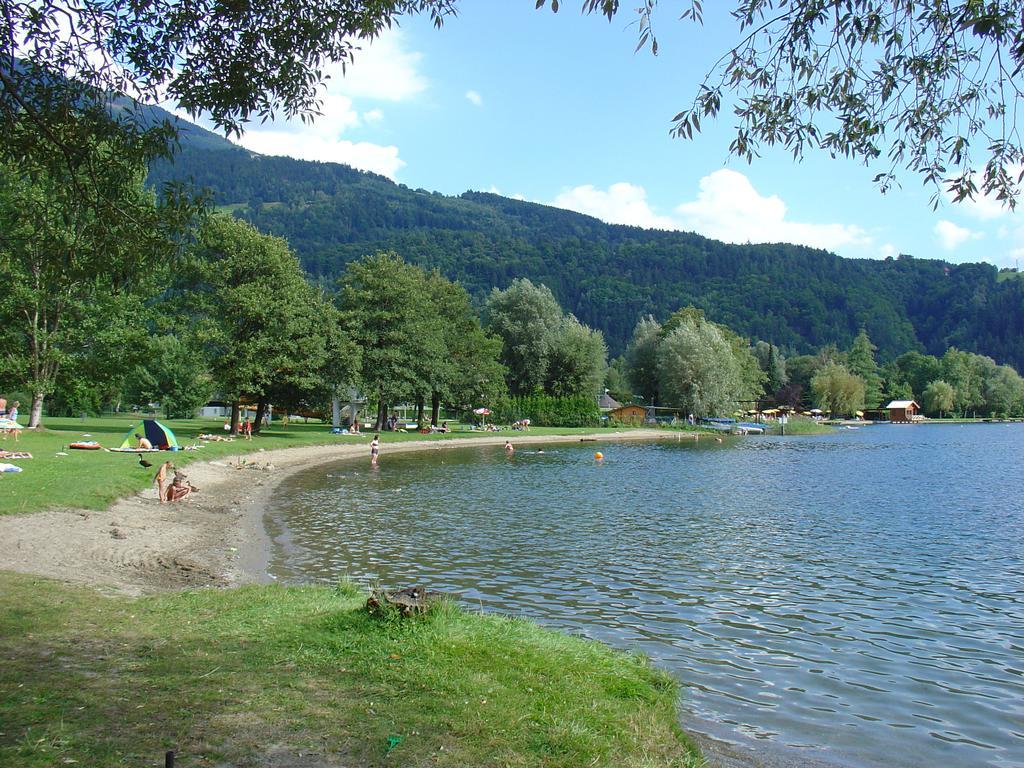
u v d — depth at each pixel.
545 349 92.75
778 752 7.16
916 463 49.72
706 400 93.06
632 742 6.05
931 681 9.44
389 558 16.80
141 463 25.48
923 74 7.02
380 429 69.94
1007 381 152.25
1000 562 17.23
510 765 5.21
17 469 20.98
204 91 8.49
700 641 10.95
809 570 16.19
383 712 5.97
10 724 5.21
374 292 60.28
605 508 26.30
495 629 9.02
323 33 8.71
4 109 7.95
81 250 8.63
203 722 5.54
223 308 46.03
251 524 20.70
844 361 158.25
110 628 8.22
